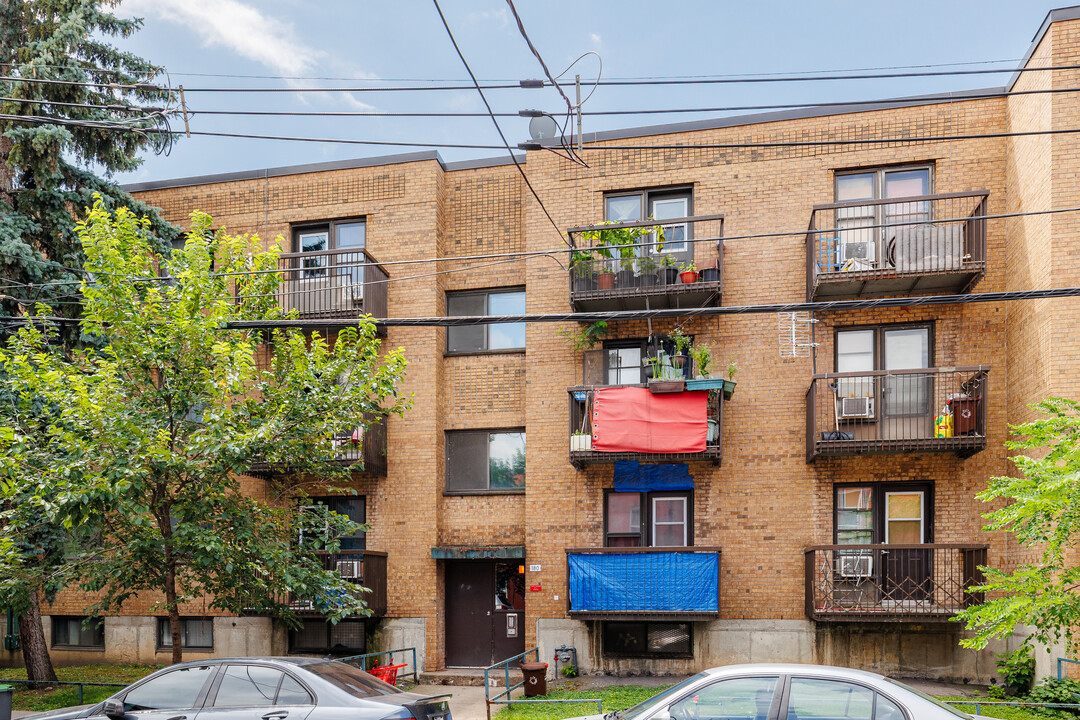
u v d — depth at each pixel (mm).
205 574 11797
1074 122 13031
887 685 6715
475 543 17109
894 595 14547
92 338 15102
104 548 11891
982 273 14305
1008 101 15172
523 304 17656
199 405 12586
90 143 16328
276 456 12078
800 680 6828
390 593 16891
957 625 14336
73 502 10188
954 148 15398
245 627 17594
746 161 16312
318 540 12578
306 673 8250
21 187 16781
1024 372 14016
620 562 15211
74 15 15547
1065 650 12039
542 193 17281
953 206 15281
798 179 16031
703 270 15922
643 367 16516
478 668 16797
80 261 15898
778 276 15945
